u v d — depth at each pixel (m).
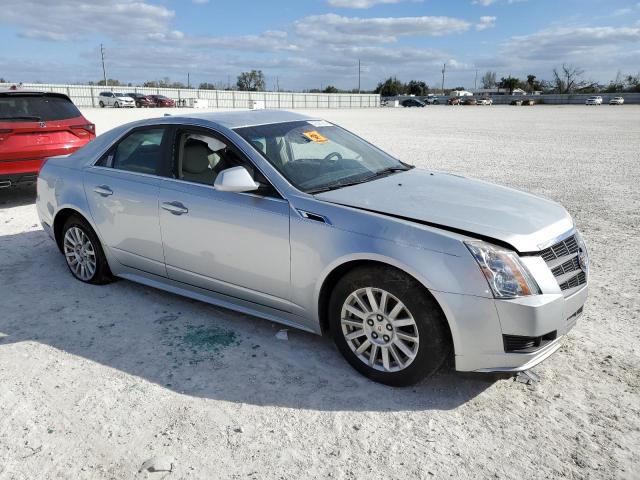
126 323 4.31
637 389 3.33
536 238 3.18
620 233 6.79
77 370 3.62
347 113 50.69
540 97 88.19
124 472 2.68
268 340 4.01
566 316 3.17
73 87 64.69
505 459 2.75
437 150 16.66
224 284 4.07
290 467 2.71
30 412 3.16
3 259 5.84
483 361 3.08
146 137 4.59
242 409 3.19
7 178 7.77
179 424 3.05
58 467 2.72
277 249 3.66
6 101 7.83
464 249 3.02
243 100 78.69
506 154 15.51
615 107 64.81
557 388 3.35
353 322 3.46
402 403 3.23
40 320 4.37
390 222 3.25
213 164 4.09
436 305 3.11
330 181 3.92
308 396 3.31
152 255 4.49
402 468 2.69
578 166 12.93
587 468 2.68
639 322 4.24
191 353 3.83
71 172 5.07
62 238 5.42
